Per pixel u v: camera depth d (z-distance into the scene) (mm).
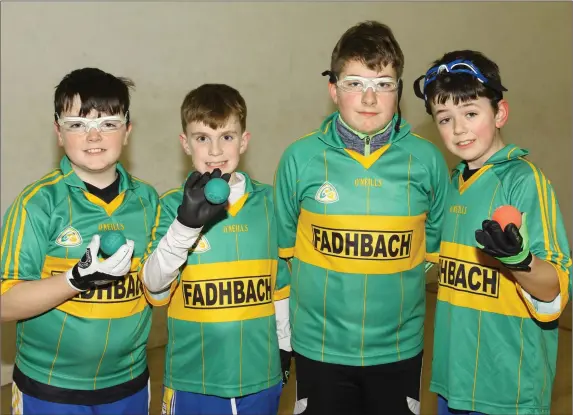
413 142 2145
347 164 2084
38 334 1907
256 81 4027
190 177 1780
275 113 4125
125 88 2027
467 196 1965
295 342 2164
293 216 2172
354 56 2014
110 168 1988
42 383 1906
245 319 2061
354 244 2035
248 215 2127
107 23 3457
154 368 3486
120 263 1738
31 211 1863
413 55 4691
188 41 3746
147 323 2035
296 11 4137
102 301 1898
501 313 1886
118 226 1951
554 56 5555
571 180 5828
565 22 5590
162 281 1854
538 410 1893
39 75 3270
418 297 2131
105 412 1945
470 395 1924
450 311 1964
